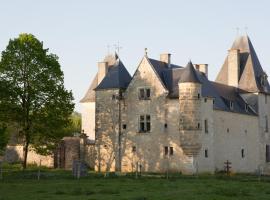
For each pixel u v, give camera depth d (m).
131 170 54.62
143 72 55.09
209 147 53.62
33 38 48.75
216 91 59.66
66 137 59.50
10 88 47.56
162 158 52.84
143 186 31.80
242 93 65.75
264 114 66.38
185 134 51.53
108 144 56.59
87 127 75.31
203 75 58.78
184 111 51.72
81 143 58.81
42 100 48.72
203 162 52.50
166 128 52.97
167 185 32.75
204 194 26.64
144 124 54.50
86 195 25.86
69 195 25.84
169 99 53.03
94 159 57.59
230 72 67.25
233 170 58.88
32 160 61.47
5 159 64.38
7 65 47.78
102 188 30.25
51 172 46.19
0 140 43.50
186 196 25.42
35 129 48.56
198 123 51.78
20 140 63.81
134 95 55.41
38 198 24.30
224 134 57.53
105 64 69.69
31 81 48.09
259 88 65.38
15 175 40.50
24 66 48.22
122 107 56.12
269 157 66.88
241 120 61.41
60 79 49.25
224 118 57.81
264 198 25.09
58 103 48.78
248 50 67.94
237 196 25.89
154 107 53.94
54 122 48.50
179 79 53.69
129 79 58.75
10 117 48.44
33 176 40.06
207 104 54.19
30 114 48.47
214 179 40.50
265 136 66.31
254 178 43.06
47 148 49.19
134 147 54.78
